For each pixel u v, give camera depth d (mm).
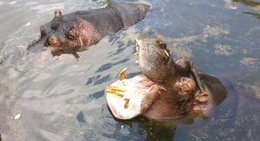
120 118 4898
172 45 6234
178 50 6078
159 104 4734
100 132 4883
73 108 5301
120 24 7215
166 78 4605
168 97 4707
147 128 4816
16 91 5754
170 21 7008
